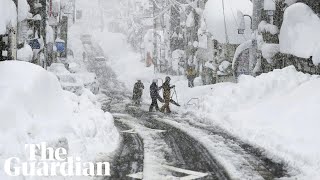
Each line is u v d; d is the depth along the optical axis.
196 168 15.27
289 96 25.81
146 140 20.52
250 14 55.22
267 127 21.88
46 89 20.00
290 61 39.06
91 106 24.27
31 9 42.88
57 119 18.70
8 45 29.30
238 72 47.66
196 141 20.39
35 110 17.88
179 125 25.56
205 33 58.66
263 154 17.70
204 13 58.00
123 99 44.81
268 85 29.27
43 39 47.22
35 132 16.17
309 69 36.59
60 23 66.88
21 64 20.11
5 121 15.28
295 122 21.25
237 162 16.27
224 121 25.92
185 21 74.62
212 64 55.53
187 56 71.38
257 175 14.46
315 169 15.07
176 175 14.29
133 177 13.94
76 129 18.41
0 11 24.20
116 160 16.25
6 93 16.86
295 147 17.81
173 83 57.59
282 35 38.31
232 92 30.41
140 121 27.41
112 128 21.47
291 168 15.48
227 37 53.50
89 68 88.56
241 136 21.59
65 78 38.59
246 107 28.00
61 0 68.69
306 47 35.19
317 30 36.25
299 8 37.94
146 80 70.56
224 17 54.66
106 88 60.31
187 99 39.66
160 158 16.72
